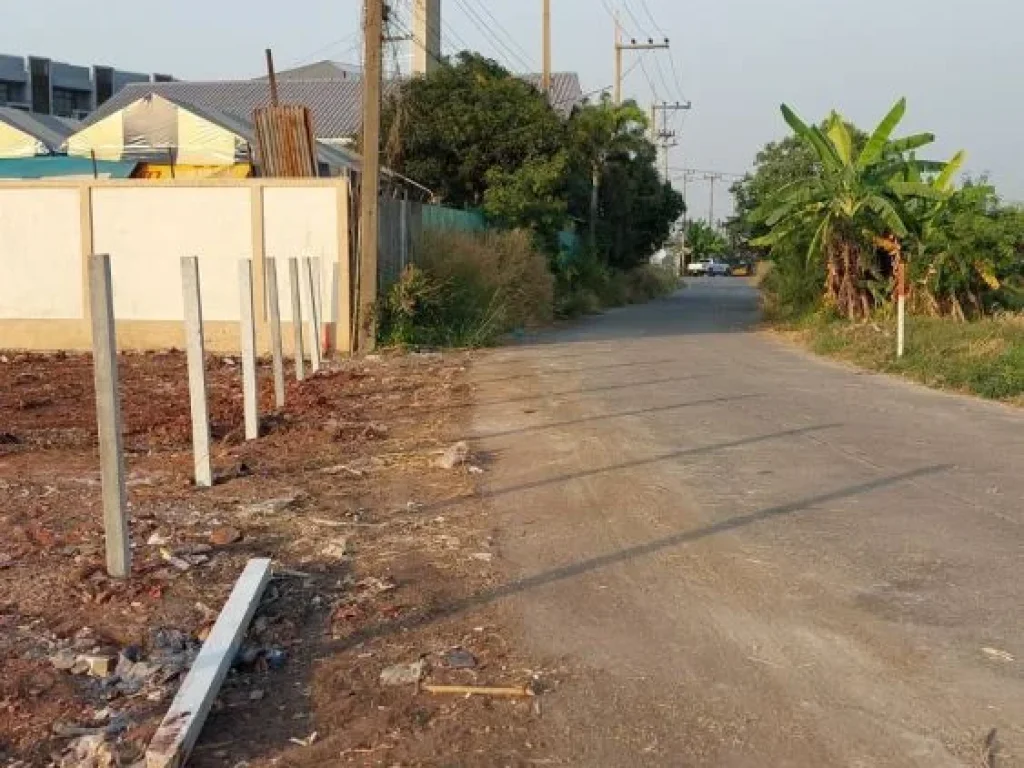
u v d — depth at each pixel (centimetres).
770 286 2870
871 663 469
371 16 1728
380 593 555
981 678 453
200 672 432
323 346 1770
